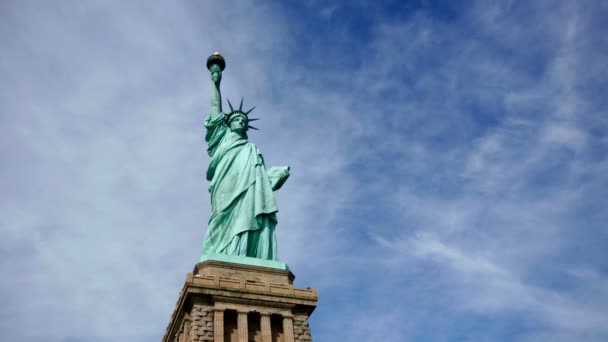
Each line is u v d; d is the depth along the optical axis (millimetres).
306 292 82312
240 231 88188
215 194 94875
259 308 78875
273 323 79312
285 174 99750
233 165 96875
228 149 99000
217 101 109312
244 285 79688
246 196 92062
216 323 75500
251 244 89062
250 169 95625
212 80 112750
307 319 81000
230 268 83000
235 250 86812
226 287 78500
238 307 78000
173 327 82938
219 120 104875
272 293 80312
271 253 89375
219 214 91500
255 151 99188
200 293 77188
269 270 84750
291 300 80750
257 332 77688
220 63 115750
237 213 90875
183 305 78375
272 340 77500
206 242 90688
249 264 84312
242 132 103938
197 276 78625
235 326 77250
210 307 77125
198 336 74062
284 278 84875
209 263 82812
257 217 90625
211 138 104312
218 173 96438
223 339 74688
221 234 90188
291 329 78438
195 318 75438
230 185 94188
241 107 108688
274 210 92062
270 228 91750
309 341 78875
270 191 94500
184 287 78188
